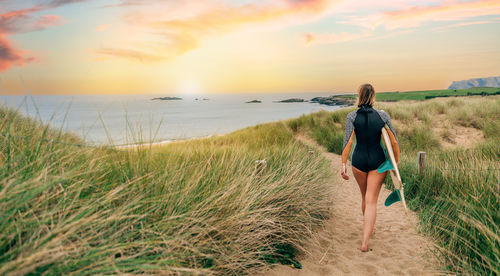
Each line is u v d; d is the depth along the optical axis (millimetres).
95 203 1888
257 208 2943
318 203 4191
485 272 2320
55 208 1673
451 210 3598
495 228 2559
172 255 1930
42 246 1422
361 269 2844
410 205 5125
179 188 2551
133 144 2678
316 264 2900
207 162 3189
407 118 15570
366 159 3340
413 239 3596
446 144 12070
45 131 2084
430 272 2697
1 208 1461
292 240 3213
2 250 1429
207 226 2297
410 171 6488
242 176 3248
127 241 1840
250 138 9352
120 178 2422
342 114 17375
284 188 3541
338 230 3947
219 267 2264
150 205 2225
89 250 1551
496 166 4148
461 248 2773
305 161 4855
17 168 1824
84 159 2412
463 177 4270
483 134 12625
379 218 4609
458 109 15938
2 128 2066
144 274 1632
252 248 2580
